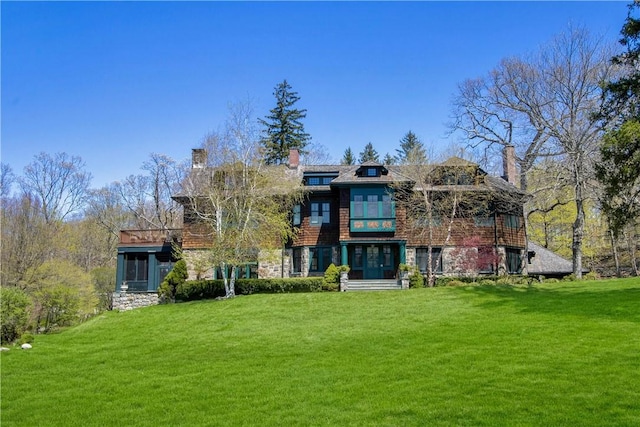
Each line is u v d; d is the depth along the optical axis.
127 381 12.56
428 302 21.47
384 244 32.31
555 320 16.12
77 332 20.73
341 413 9.47
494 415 8.85
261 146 27.59
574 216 44.59
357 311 20.61
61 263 35.38
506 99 37.06
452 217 29.95
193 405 10.42
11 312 26.92
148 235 33.25
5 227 39.56
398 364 12.53
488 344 13.84
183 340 17.67
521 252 34.28
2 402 11.17
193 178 29.56
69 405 10.85
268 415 9.60
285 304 22.89
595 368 11.03
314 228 32.59
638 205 20.34
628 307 17.00
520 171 37.84
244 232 26.22
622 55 20.23
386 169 31.94
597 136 29.89
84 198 49.50
